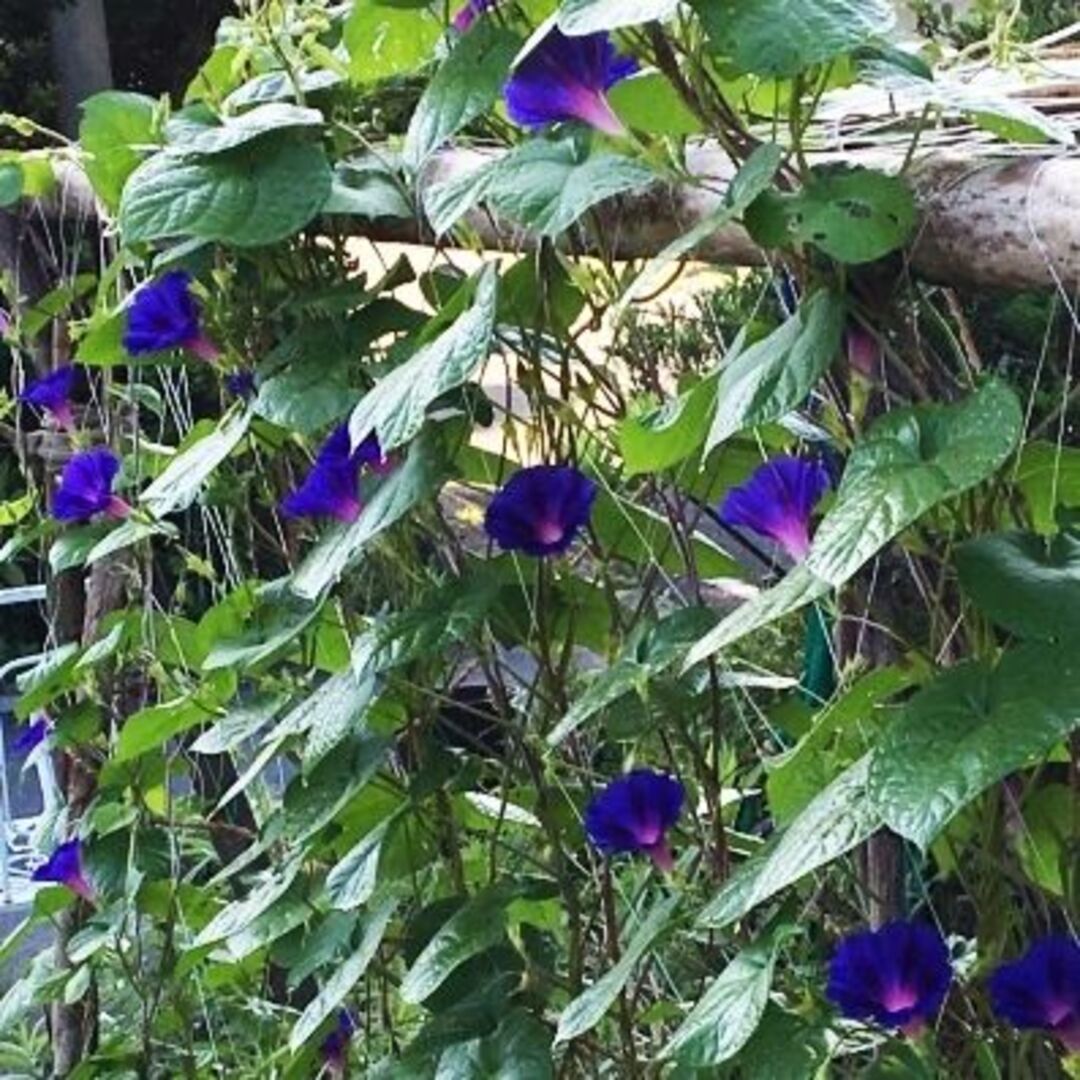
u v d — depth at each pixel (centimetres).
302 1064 211
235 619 211
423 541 198
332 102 196
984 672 148
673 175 162
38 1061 286
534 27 170
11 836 343
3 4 548
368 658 183
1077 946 154
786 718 190
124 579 240
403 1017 221
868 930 163
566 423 184
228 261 200
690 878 182
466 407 184
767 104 166
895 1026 160
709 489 185
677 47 157
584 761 193
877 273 155
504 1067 182
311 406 190
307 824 194
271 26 191
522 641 192
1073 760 159
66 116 551
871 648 166
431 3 176
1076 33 203
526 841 206
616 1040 197
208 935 200
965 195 151
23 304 244
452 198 169
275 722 214
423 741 195
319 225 197
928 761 145
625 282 176
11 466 399
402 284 195
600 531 189
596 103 163
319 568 187
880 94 180
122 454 237
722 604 201
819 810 152
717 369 162
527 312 183
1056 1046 162
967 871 167
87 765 246
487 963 191
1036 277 149
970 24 215
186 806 239
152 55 594
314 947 201
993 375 156
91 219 249
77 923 246
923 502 144
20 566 487
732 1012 160
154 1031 239
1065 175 148
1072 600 149
